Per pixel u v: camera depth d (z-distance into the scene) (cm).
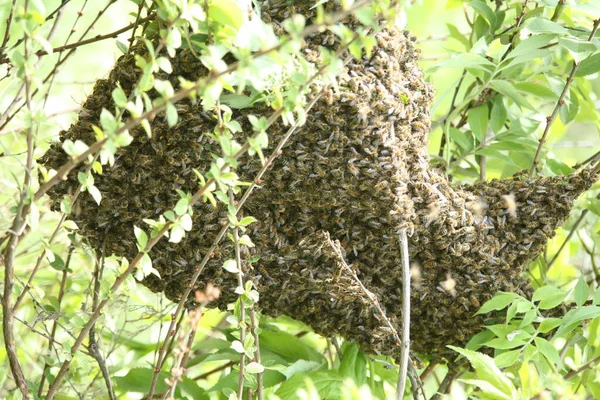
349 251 407
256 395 413
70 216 404
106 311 400
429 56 454
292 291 407
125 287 406
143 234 396
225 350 417
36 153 424
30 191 392
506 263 409
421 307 411
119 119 390
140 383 414
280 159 402
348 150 402
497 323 411
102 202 403
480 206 409
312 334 432
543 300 409
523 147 421
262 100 400
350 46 390
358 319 410
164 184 403
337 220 405
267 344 417
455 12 459
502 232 409
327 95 399
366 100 401
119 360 429
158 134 402
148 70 390
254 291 400
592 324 413
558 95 418
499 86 418
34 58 389
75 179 402
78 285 430
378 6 389
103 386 421
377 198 404
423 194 406
